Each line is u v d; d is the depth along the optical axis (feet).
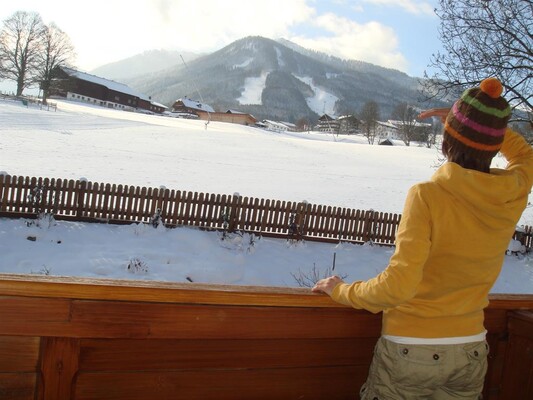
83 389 5.91
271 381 6.66
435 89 38.83
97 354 5.92
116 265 28.91
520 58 37.86
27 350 5.67
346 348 7.00
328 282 6.50
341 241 45.01
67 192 42.14
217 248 36.50
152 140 133.59
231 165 102.32
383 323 6.20
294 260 36.81
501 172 6.02
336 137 429.79
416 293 5.76
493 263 5.76
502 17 38.04
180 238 37.22
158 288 5.93
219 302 6.19
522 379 7.45
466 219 5.49
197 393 6.34
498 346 7.75
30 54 276.00
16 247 30.73
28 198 38.24
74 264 28.35
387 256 42.04
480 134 5.58
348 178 102.01
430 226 5.53
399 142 407.23
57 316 5.67
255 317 6.43
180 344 6.22
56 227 36.50
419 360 5.72
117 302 5.86
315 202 70.79
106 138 123.85
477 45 37.78
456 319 5.73
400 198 81.97
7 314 5.54
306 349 6.79
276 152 142.51
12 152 82.02
